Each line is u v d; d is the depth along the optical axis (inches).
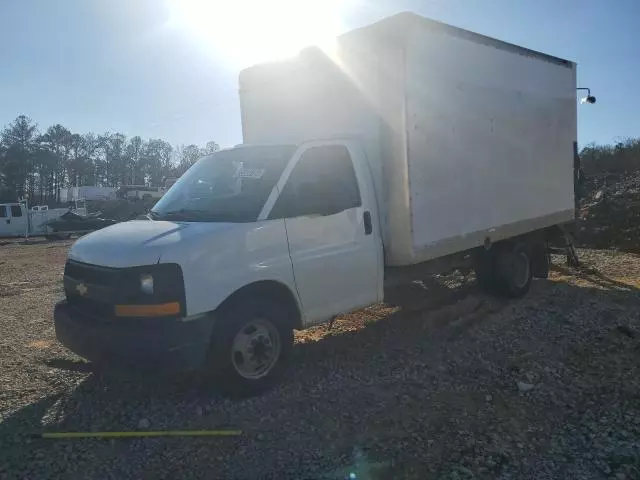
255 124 268.7
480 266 306.8
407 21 217.8
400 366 212.4
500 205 287.7
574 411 172.1
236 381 180.4
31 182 3265.3
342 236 213.3
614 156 1208.2
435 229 238.4
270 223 191.0
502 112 287.4
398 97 219.8
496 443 152.2
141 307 166.1
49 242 1075.3
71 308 187.3
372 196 227.0
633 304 296.0
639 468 138.3
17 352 245.1
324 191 209.3
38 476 140.6
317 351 232.7
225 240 178.1
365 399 182.5
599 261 445.4
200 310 169.9
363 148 230.5
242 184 204.2
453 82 248.8
